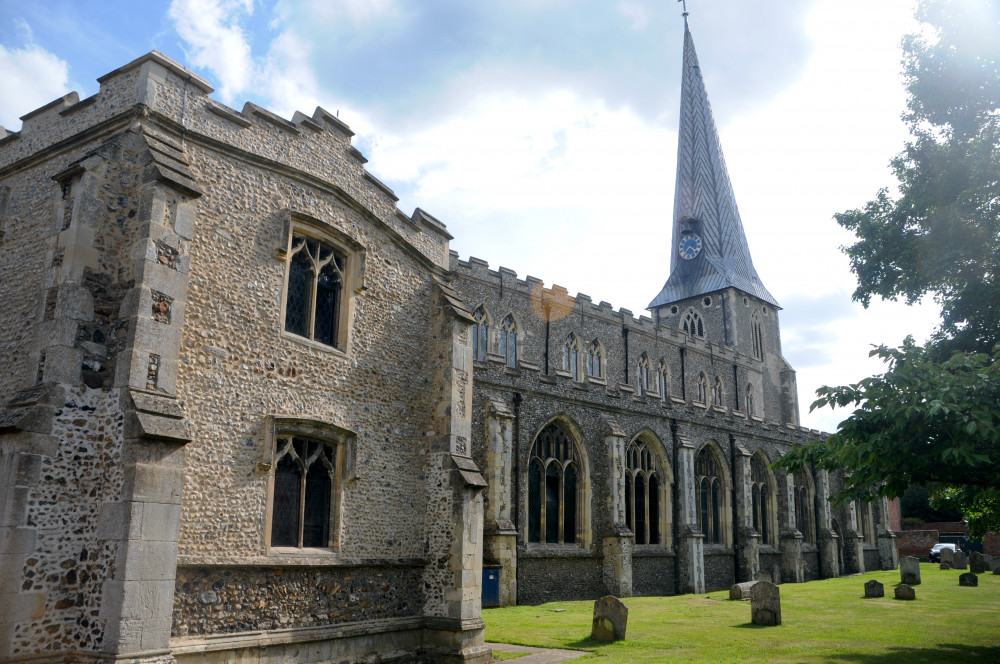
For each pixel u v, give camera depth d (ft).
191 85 40.42
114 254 36.37
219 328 39.50
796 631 57.93
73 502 33.32
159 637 32.32
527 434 83.15
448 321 53.21
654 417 103.35
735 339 178.19
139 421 32.89
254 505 39.55
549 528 86.48
